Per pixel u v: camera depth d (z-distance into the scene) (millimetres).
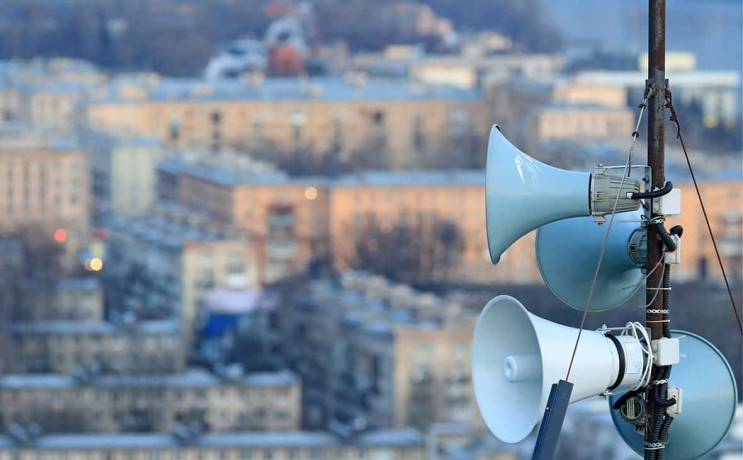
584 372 31109
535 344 31344
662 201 31500
